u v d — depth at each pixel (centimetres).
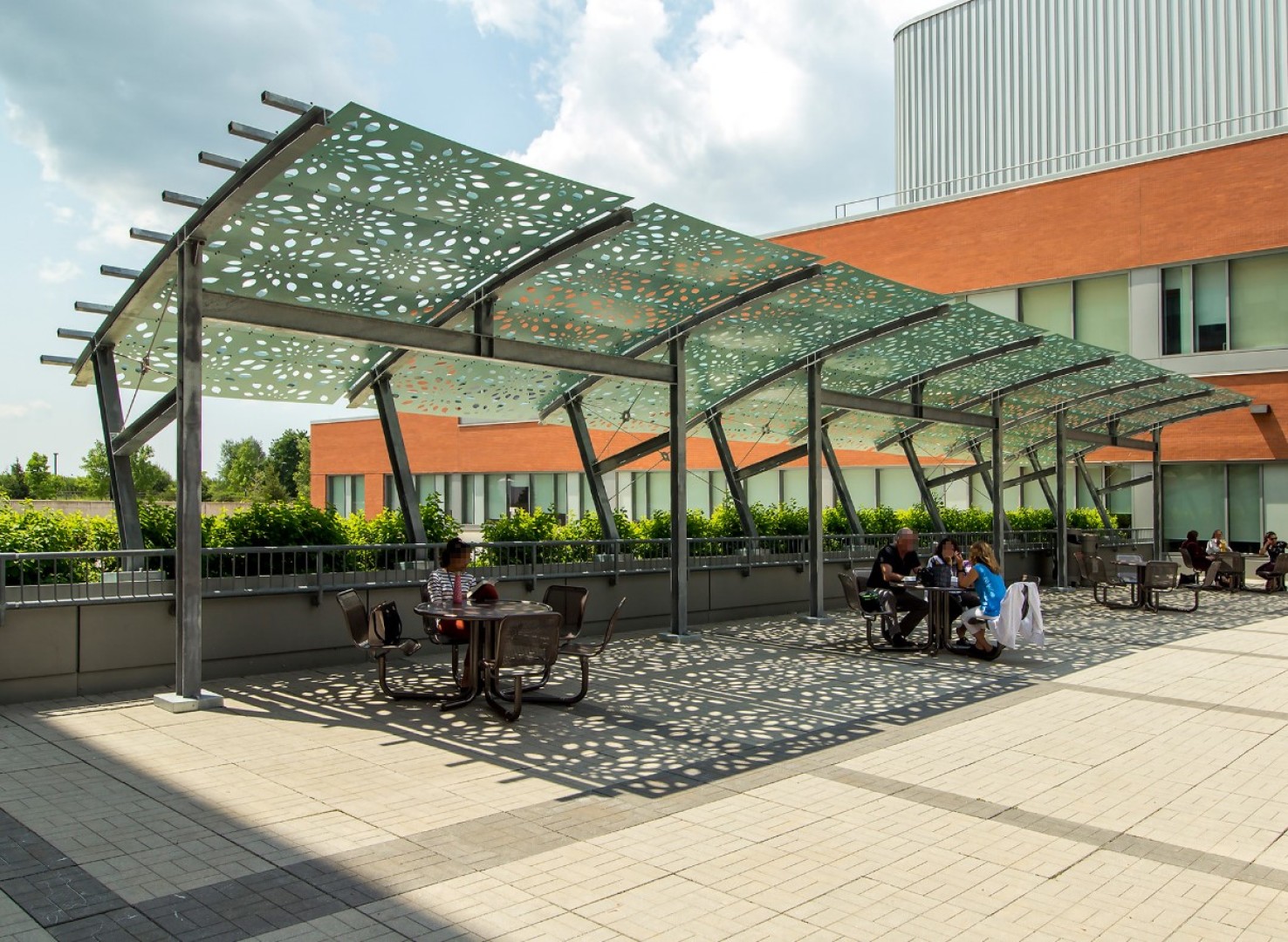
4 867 450
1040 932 389
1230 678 969
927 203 2723
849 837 498
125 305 939
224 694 853
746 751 673
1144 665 1050
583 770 621
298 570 1034
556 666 1037
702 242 975
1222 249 2247
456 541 868
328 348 1152
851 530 1839
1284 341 2186
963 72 3209
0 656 796
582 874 445
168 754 655
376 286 1003
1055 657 1105
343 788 579
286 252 905
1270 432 2198
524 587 1208
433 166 771
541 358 1065
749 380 1578
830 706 825
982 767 636
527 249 948
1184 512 2361
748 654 1116
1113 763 646
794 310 1225
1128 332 2394
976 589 1103
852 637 1267
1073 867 459
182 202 786
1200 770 629
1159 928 394
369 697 850
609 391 1555
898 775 616
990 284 2606
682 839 493
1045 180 2523
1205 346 2283
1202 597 1830
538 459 3081
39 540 923
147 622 877
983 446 2406
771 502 2917
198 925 389
